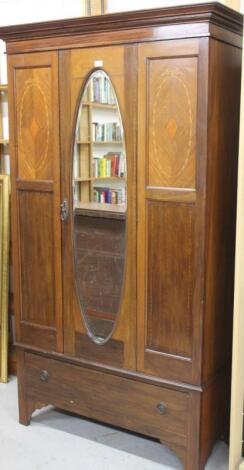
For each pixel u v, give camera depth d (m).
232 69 2.11
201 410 2.16
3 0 3.07
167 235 2.12
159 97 2.04
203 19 1.90
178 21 1.94
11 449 2.46
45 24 2.22
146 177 2.13
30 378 2.62
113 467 2.33
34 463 2.36
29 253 2.52
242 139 1.96
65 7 2.88
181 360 2.17
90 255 2.34
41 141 2.38
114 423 2.40
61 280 2.43
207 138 1.98
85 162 2.28
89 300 2.38
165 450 2.45
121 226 2.23
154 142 2.09
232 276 2.34
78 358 2.44
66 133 2.29
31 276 2.54
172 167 2.06
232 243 2.29
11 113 2.45
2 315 3.09
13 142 2.47
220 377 2.31
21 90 2.40
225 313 2.30
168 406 2.23
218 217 2.12
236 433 2.12
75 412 2.52
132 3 2.68
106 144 2.21
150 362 2.25
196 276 2.08
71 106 2.26
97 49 2.15
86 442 2.52
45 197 2.42
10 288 3.18
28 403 2.65
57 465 2.34
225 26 2.00
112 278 2.29
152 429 2.29
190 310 2.12
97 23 2.10
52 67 2.28
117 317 2.30
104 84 2.16
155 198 2.12
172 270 2.13
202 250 2.05
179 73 1.99
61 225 2.39
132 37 2.06
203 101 1.95
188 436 2.20
